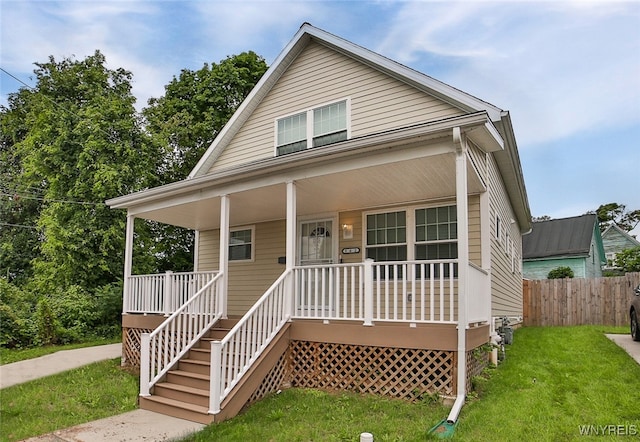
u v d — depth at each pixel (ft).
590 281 47.73
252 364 19.93
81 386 23.76
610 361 23.85
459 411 16.84
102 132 51.67
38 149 54.44
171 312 28.45
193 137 64.39
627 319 45.32
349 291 30.89
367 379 20.58
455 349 18.56
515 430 15.03
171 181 62.34
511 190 38.78
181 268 65.21
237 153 38.73
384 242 30.07
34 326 38.42
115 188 50.29
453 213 27.78
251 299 37.09
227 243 27.02
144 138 54.60
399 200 28.96
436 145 19.62
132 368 28.40
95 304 44.70
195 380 20.72
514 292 43.96
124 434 16.55
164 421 18.25
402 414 17.26
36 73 61.00
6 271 63.93
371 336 20.49
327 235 32.86
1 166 68.59
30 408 20.31
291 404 19.07
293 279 23.45
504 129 27.02
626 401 17.51
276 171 24.70
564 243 77.97
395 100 30.45
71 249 48.47
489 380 21.25
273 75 36.45
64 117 52.90
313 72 34.86
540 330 40.04
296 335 22.47
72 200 50.88
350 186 25.32
